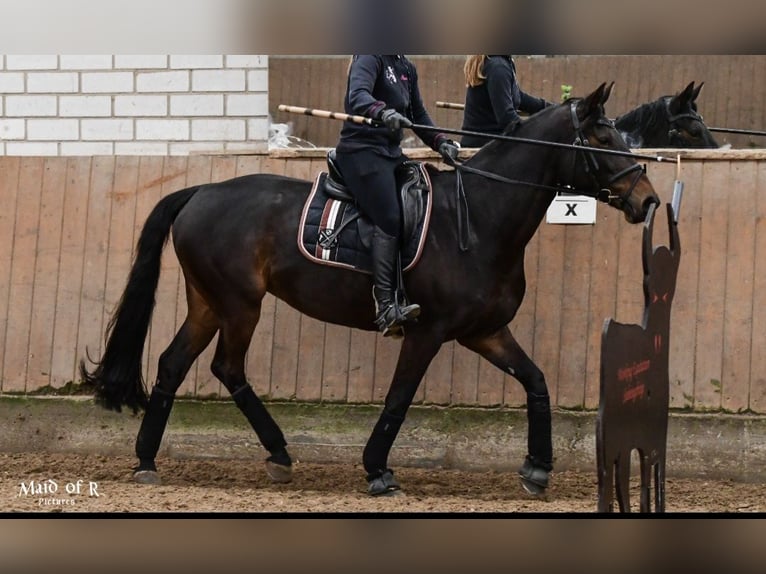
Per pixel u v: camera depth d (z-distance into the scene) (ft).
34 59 43.14
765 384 36.24
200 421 38.27
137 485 33.22
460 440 37.17
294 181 33.55
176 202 33.94
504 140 31.78
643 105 42.70
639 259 37.01
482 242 31.48
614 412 22.54
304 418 37.91
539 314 37.35
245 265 32.60
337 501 30.89
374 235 31.22
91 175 39.83
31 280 39.60
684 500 33.12
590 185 31.01
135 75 42.78
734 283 36.60
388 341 37.88
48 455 38.40
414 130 32.12
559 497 32.94
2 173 40.22
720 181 36.91
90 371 38.99
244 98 42.32
